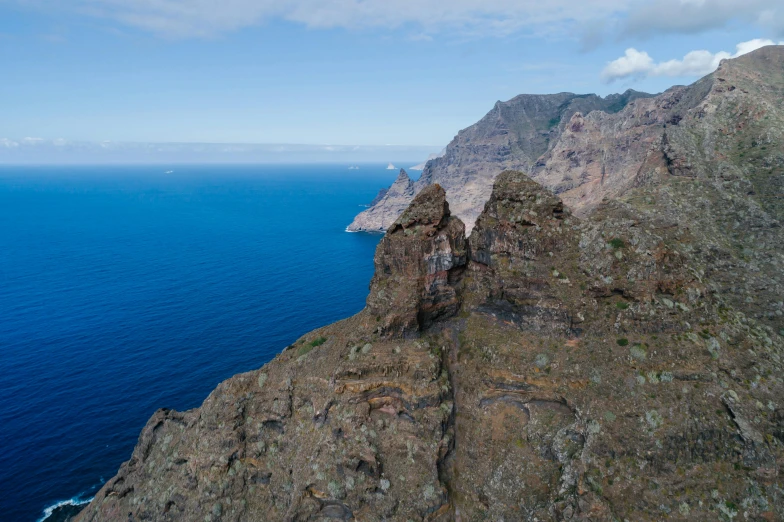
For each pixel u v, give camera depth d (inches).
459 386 2183.8
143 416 3779.5
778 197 3801.7
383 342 2293.3
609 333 2027.6
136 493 2402.8
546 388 2000.5
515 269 2297.0
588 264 2166.6
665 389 1833.2
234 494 2150.6
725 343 1948.8
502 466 1918.1
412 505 1873.8
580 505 1680.6
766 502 1605.6
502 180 2509.8
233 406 2321.6
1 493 3034.0
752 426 1713.8
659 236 2194.9
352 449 1991.9
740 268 3324.3
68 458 3326.8
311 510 1963.6
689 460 1707.7
